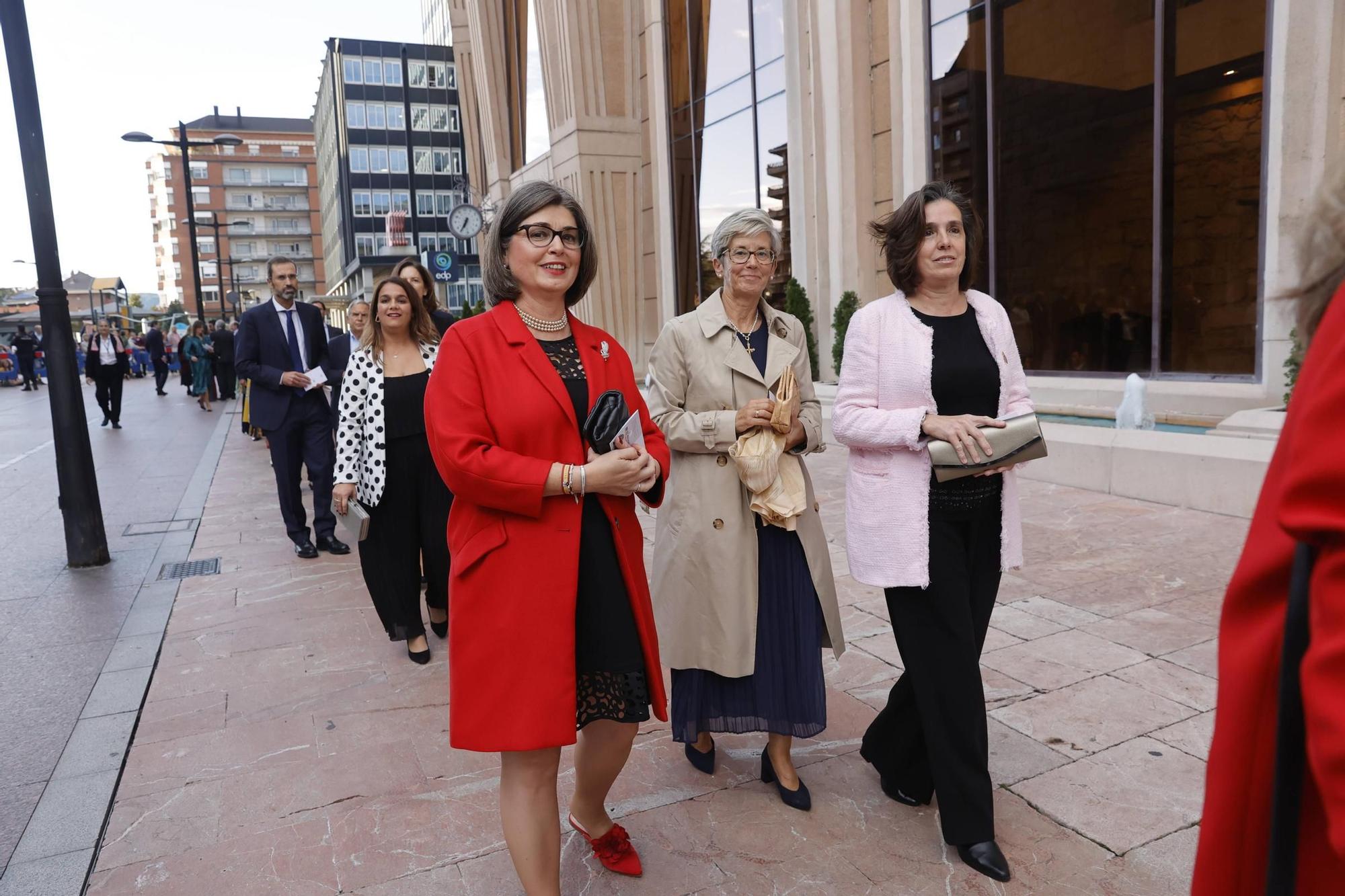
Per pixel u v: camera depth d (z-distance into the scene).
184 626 4.69
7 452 12.55
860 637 4.09
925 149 10.27
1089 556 5.05
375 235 72.38
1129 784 2.74
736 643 2.66
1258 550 0.92
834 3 10.57
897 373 2.42
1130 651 3.72
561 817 2.73
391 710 3.56
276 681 3.90
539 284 2.11
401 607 4.03
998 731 3.09
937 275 2.42
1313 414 0.78
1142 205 8.56
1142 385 7.64
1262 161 7.10
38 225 5.77
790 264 12.55
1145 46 8.37
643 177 17.31
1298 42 6.54
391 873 2.47
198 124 117.88
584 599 2.11
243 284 118.88
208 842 2.65
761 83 13.46
